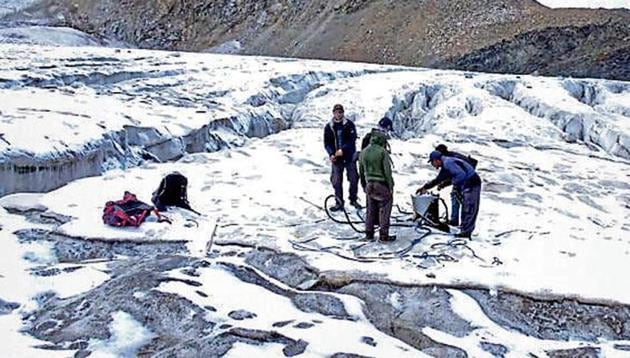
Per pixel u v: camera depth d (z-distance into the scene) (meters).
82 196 9.35
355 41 52.06
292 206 9.59
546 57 43.72
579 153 15.73
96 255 7.54
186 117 14.52
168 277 6.25
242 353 4.84
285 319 5.57
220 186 10.49
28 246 7.54
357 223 8.77
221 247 7.81
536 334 5.97
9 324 5.67
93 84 18.33
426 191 8.63
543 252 7.65
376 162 7.77
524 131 17.61
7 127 10.35
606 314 6.17
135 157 11.95
